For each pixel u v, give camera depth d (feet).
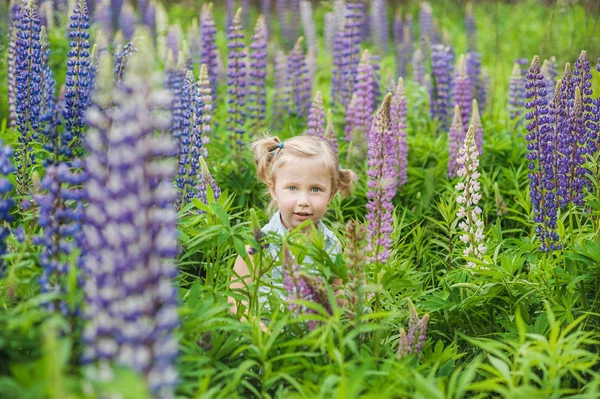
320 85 41.06
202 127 21.66
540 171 17.70
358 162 24.48
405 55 40.19
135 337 8.45
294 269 12.55
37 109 17.93
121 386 7.73
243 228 14.06
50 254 11.05
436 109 30.14
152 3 45.73
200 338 12.14
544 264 16.24
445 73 29.55
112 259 8.81
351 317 12.58
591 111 18.07
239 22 25.93
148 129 8.84
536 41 48.67
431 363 13.89
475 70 31.40
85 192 11.00
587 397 11.21
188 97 19.79
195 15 54.90
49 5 33.22
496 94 37.45
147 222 8.88
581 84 18.17
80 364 10.18
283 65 33.35
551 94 29.01
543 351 12.78
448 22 55.47
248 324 11.68
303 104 30.17
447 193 22.29
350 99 29.37
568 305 14.92
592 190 18.67
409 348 12.84
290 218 16.40
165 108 16.76
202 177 18.06
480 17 57.93
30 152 17.97
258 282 13.52
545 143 17.84
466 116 28.04
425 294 16.57
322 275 13.39
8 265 13.24
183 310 10.60
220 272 15.38
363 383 11.41
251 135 27.73
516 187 21.84
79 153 17.51
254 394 12.26
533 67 18.02
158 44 42.88
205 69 22.98
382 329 13.84
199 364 10.77
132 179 8.68
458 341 15.84
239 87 26.13
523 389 10.50
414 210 22.13
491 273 15.48
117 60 18.34
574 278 14.92
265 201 22.17
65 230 10.90
